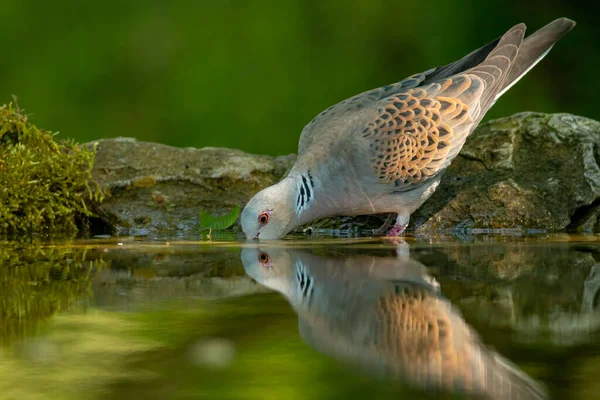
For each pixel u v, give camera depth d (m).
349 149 10.01
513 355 4.28
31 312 5.40
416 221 10.80
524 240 9.28
